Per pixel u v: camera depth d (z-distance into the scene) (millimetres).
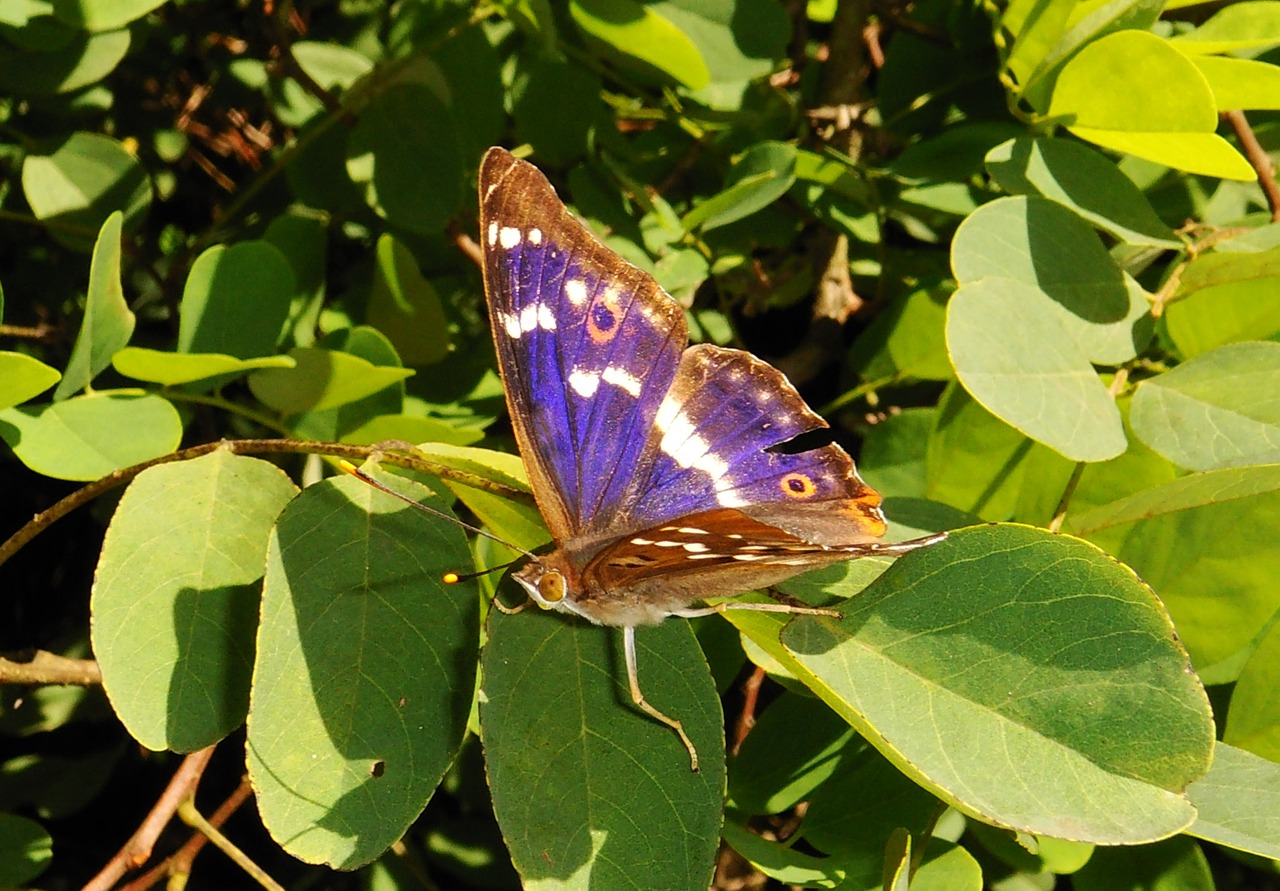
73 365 225
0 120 287
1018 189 241
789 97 290
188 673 205
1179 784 189
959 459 247
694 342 292
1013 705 194
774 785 233
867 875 224
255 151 342
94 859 304
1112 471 237
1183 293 243
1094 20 243
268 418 242
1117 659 193
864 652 198
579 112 281
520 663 204
